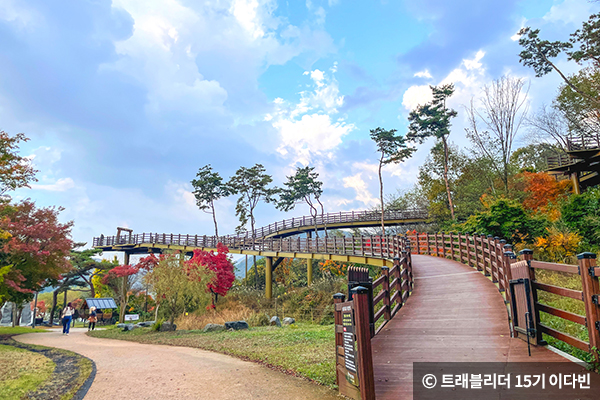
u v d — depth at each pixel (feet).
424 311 30.91
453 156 137.08
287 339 38.47
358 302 16.40
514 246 57.31
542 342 20.65
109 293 177.68
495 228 61.00
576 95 106.22
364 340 16.07
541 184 90.38
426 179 141.79
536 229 57.88
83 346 41.68
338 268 102.89
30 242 57.00
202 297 62.59
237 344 37.24
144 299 160.86
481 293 35.09
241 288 121.29
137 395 19.58
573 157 78.89
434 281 43.78
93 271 152.05
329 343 34.24
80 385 21.90
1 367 27.35
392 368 19.36
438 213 121.29
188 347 38.65
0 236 51.55
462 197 120.26
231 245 132.67
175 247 159.74
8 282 52.29
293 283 135.03
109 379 23.26
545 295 34.53
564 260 48.01
